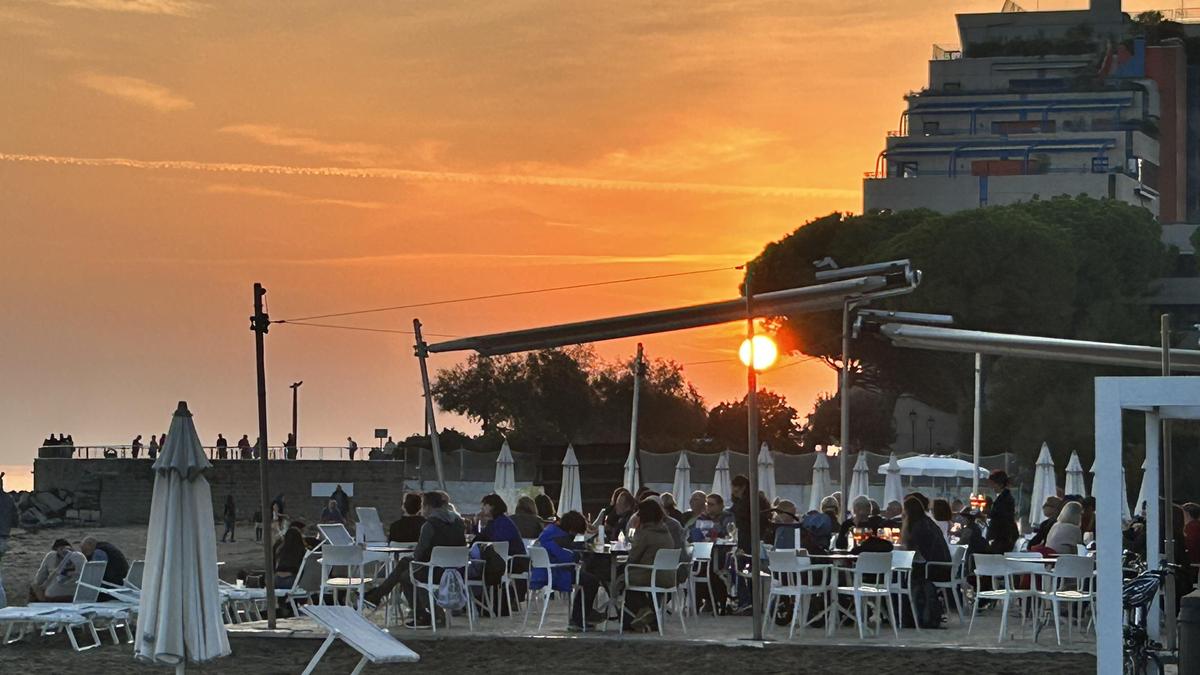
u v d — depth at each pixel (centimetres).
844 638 2053
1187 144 15675
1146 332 9044
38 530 7981
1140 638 1642
